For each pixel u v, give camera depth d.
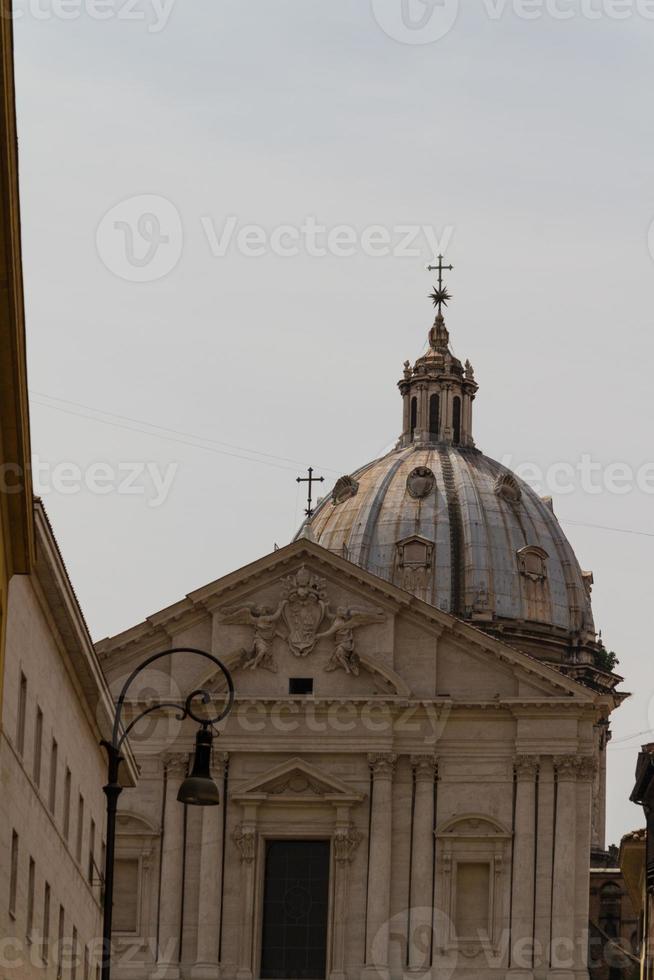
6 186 77.50
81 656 130.50
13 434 88.19
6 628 100.19
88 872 150.00
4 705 102.00
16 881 109.62
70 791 136.12
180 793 107.69
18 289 82.50
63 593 118.00
